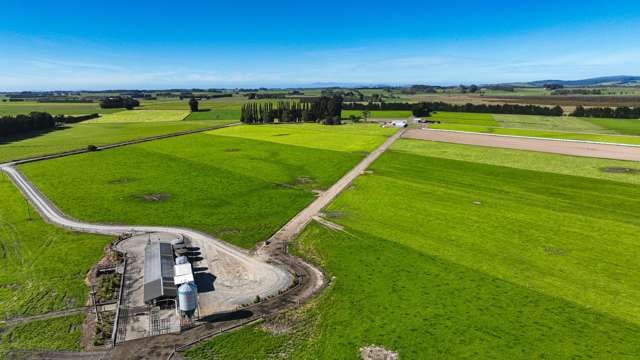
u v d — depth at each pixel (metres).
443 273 41.94
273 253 47.19
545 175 78.81
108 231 53.69
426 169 84.94
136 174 82.25
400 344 31.33
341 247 48.41
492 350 30.52
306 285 40.09
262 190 71.38
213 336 32.59
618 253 46.00
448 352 30.38
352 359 29.86
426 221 56.09
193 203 64.44
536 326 33.28
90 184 74.94
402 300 37.16
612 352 30.12
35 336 32.53
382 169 85.38
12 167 88.12
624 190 68.81
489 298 37.31
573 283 39.81
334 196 67.62
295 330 33.22
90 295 38.53
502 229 53.00
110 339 32.16
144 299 36.78
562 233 51.59
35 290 39.34
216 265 44.47
